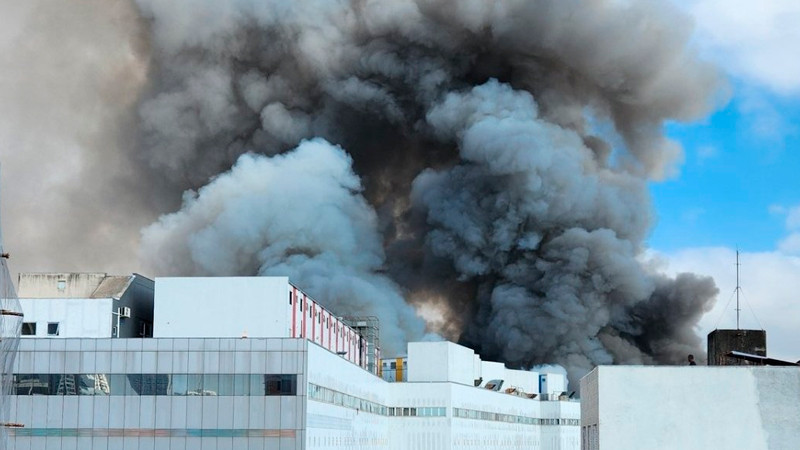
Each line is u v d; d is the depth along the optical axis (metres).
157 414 76.06
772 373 63.06
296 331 92.69
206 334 87.44
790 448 62.44
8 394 60.34
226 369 76.31
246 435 75.75
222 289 87.94
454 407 112.44
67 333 85.69
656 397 63.91
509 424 126.75
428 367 116.38
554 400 135.75
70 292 92.12
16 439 76.12
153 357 76.62
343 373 89.31
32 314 85.88
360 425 96.69
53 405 76.31
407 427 112.31
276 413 75.81
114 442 76.00
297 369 76.19
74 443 76.06
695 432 63.34
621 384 64.25
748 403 63.06
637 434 63.88
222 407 76.00
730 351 72.50
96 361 76.62
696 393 63.59
